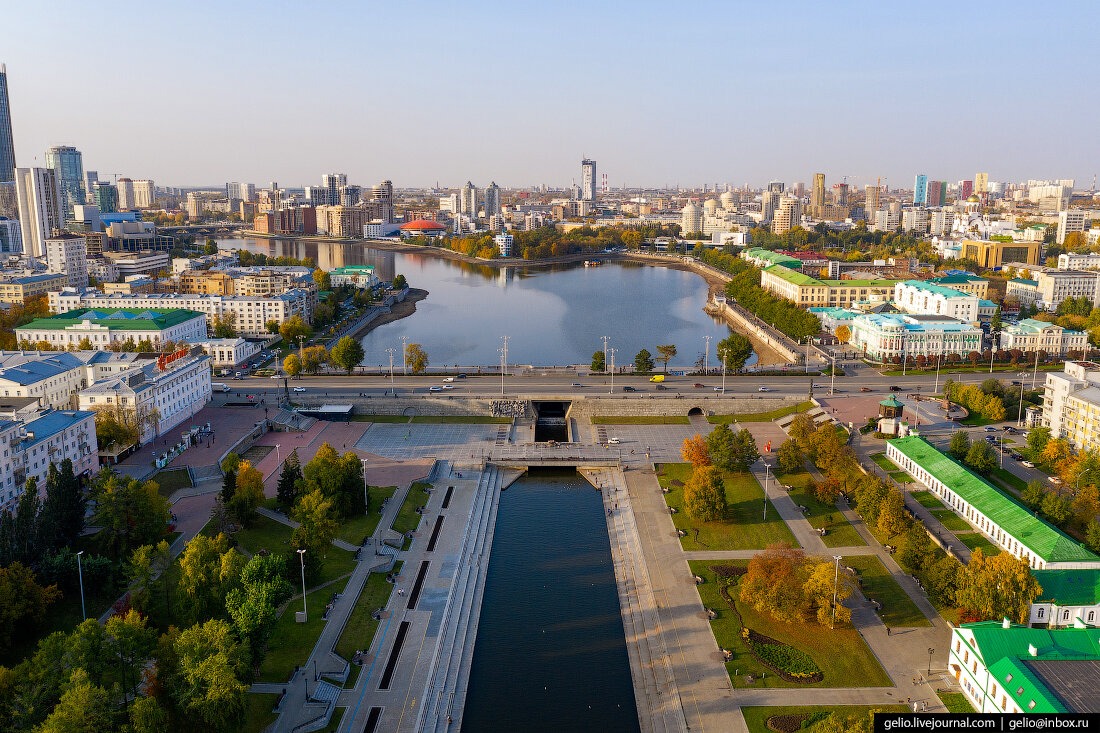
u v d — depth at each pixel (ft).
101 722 581.94
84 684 586.04
